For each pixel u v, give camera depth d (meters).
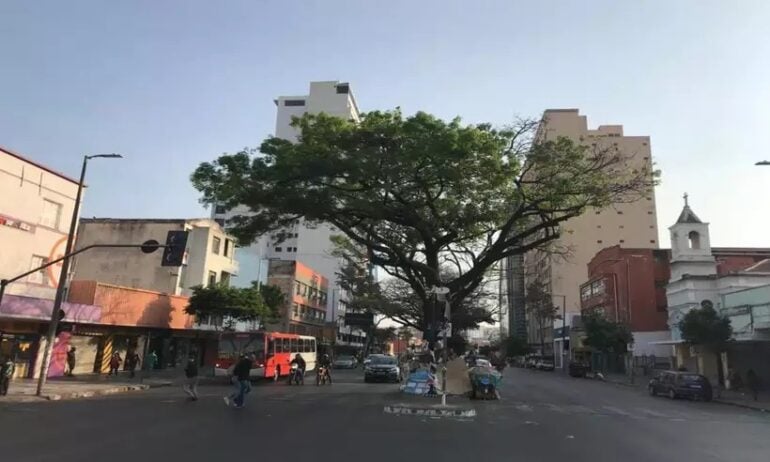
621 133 87.25
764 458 11.31
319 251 108.50
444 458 10.25
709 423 18.19
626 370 60.16
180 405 18.70
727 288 43.22
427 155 23.72
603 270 69.19
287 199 26.94
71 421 14.28
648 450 11.96
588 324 56.38
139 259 44.25
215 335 46.53
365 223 31.55
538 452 11.23
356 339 115.94
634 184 28.25
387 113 25.33
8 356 27.42
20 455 9.62
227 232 30.89
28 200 27.11
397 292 66.12
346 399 22.23
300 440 11.75
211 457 9.61
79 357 32.94
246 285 61.66
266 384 31.91
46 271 28.25
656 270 62.88
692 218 50.66
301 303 79.06
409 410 17.98
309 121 27.19
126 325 35.75
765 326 33.16
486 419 17.12
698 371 43.47
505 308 88.69
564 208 29.86
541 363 80.88
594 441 13.07
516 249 31.16
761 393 33.88
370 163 24.17
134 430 12.76
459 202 29.36
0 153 25.55
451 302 30.98
